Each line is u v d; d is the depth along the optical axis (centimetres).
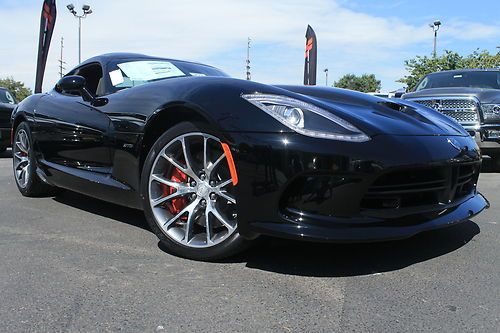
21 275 263
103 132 341
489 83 845
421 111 331
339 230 243
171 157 292
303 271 269
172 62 422
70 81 361
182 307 225
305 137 244
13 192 511
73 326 207
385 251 304
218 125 258
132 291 243
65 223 375
